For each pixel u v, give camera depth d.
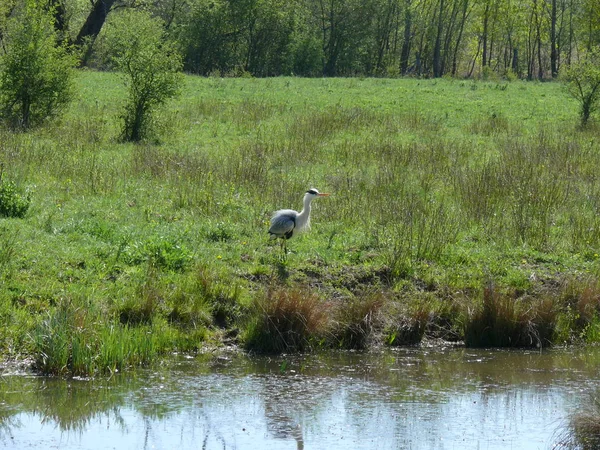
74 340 11.80
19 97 29.92
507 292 14.92
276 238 16.48
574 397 11.53
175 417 10.51
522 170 22.48
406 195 19.95
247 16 71.75
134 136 28.58
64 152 23.58
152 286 13.56
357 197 20.14
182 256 14.76
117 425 10.23
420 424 10.50
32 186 18.78
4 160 21.05
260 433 10.12
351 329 13.55
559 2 100.69
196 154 24.53
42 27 30.20
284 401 11.12
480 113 38.91
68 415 10.49
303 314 13.33
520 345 14.09
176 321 13.27
